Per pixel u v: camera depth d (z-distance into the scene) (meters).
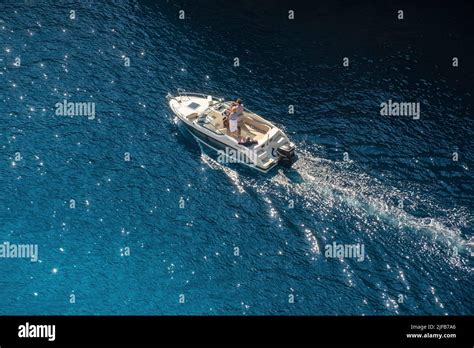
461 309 51.69
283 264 54.72
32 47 72.44
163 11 77.44
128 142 63.50
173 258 55.38
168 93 67.81
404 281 53.34
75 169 61.41
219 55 72.38
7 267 55.03
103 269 54.88
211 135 61.94
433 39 74.69
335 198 58.66
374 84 69.25
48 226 57.50
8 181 60.44
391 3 79.50
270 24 76.50
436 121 65.38
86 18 75.94
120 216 58.06
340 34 75.31
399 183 59.72
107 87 68.56
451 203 58.09
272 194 59.19
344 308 52.09
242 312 52.12
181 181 60.41
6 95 67.50
